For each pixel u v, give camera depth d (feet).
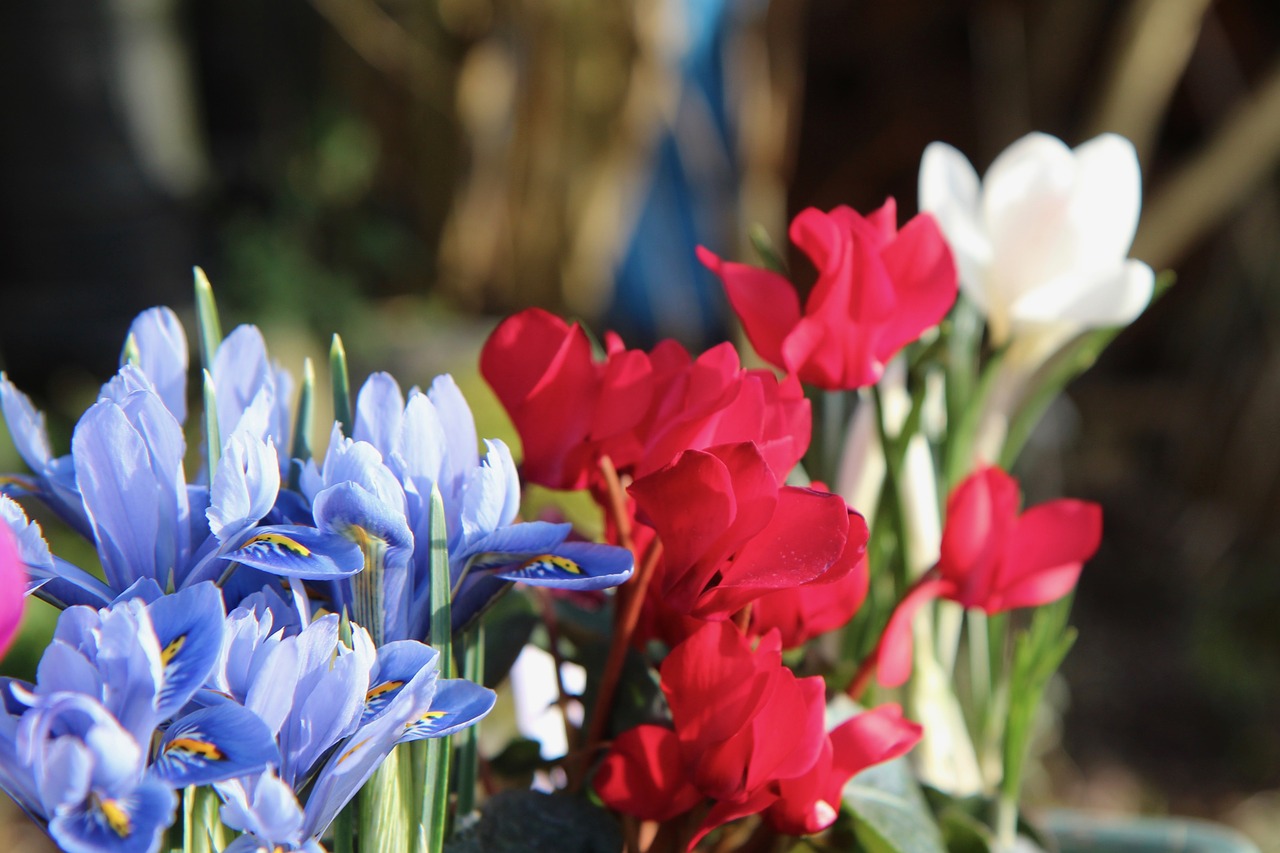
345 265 11.48
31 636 5.06
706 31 9.37
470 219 10.20
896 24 11.89
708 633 1.52
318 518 1.43
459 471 1.50
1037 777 6.61
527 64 9.60
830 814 1.57
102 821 1.31
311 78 12.01
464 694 1.44
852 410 1.90
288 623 1.46
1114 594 9.73
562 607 1.77
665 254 10.04
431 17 9.89
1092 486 10.73
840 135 12.46
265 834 1.35
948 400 1.88
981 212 1.85
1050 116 11.03
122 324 9.79
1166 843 2.03
